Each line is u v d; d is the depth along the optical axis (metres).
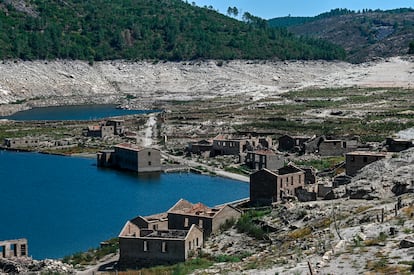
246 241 146.12
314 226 139.00
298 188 187.38
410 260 92.31
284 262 109.31
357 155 197.75
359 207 146.38
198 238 144.25
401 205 136.00
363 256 98.81
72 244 170.50
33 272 138.38
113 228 186.12
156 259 137.38
